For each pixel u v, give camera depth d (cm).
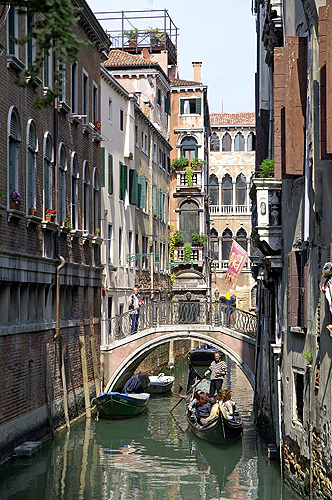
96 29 2391
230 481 1534
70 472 1588
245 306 5878
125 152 3169
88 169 2359
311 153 1187
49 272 1848
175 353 4462
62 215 2053
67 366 2064
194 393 2305
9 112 1539
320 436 1122
